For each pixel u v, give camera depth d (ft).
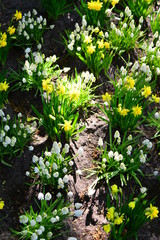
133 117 4.97
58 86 5.05
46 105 4.91
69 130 4.87
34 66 5.29
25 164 4.75
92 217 4.35
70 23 6.44
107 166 4.73
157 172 4.69
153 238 4.24
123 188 4.63
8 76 5.69
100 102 5.50
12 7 6.70
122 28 5.91
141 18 6.05
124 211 4.14
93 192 4.56
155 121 5.08
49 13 6.40
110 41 5.93
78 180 4.65
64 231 4.18
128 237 4.20
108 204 4.14
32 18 5.98
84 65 5.93
